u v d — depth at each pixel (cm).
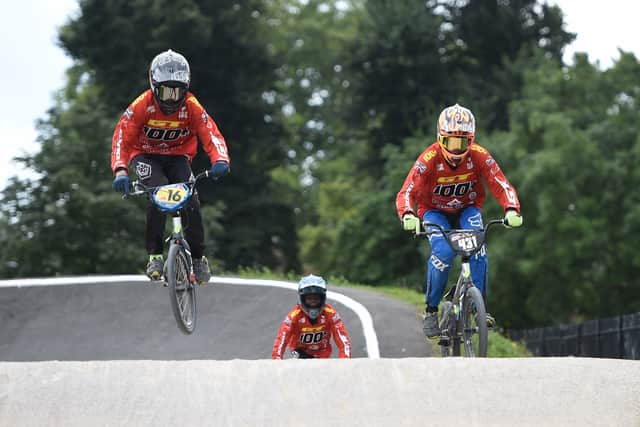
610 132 11444
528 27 14462
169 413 1834
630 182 10912
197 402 1862
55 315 4775
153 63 2720
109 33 11888
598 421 1806
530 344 7012
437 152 2792
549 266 10988
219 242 11969
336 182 16638
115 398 1878
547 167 10800
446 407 1845
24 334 4606
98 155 10781
